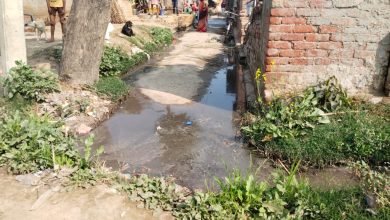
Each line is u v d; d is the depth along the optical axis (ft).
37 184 12.70
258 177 14.74
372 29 17.94
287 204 11.72
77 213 11.38
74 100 20.77
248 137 17.93
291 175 12.36
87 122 19.39
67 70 22.66
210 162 16.05
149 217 11.35
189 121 20.54
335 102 18.10
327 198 12.05
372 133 15.83
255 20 26.07
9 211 11.40
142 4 67.10
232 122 20.42
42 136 14.79
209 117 21.17
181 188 13.25
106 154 16.58
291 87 19.03
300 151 15.66
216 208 11.23
